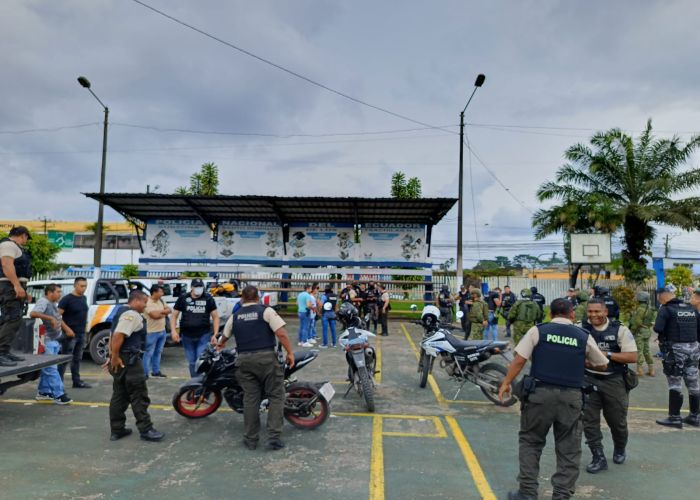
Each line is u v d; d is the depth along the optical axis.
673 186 22.39
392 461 4.85
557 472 3.93
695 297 7.07
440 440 5.51
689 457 5.14
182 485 4.23
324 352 11.41
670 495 4.21
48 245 28.92
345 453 5.06
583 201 22.81
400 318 19.03
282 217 19.05
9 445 5.17
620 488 4.35
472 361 7.11
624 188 23.20
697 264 34.22
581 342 3.97
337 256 19.50
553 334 4.00
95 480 4.31
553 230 23.64
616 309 8.52
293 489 4.18
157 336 8.50
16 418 6.14
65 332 7.20
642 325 9.47
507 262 74.88
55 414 6.32
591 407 4.78
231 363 5.92
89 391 7.52
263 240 19.53
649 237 23.44
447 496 4.09
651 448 5.42
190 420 6.12
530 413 3.96
